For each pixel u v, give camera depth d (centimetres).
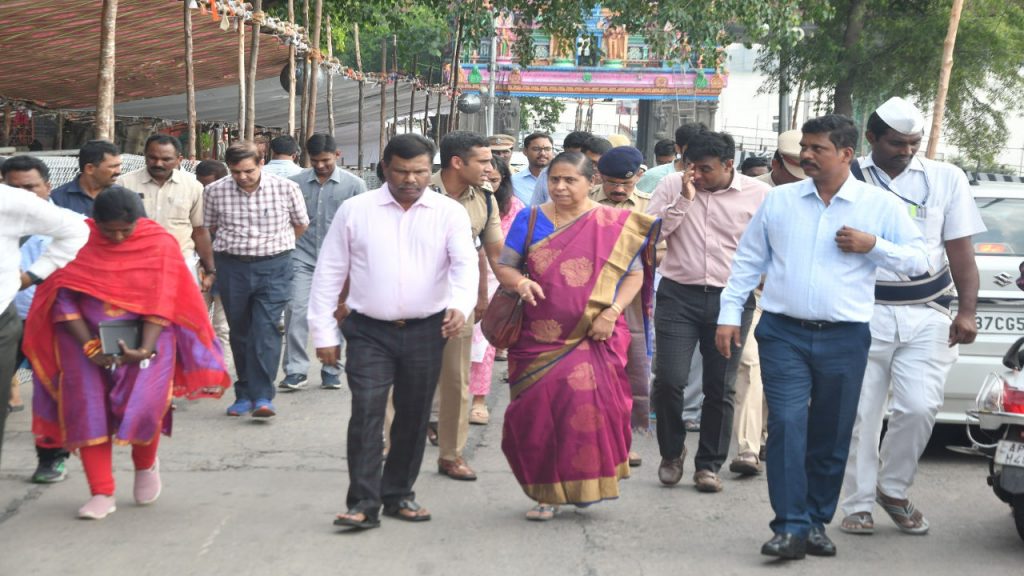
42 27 1256
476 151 661
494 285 845
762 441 770
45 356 570
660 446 667
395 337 554
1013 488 529
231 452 722
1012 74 3250
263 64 1806
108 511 579
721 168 646
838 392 534
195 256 950
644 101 4269
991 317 706
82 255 567
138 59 1591
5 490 622
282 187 821
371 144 3719
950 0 3166
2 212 513
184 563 511
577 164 569
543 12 2409
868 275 531
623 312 619
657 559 530
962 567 527
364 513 556
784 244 537
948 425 825
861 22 3281
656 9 2292
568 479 571
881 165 573
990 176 884
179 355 595
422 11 4131
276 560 517
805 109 4456
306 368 934
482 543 548
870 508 579
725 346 555
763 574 511
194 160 1143
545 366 570
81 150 718
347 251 553
